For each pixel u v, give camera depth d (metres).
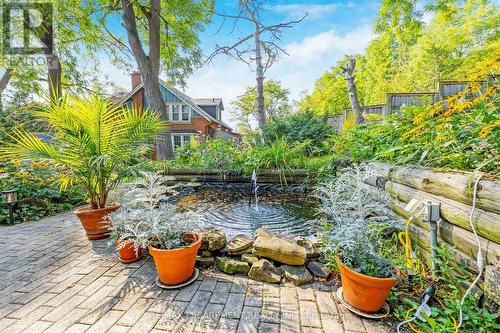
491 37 10.17
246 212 3.30
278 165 5.17
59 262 1.95
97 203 2.52
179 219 1.80
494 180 1.26
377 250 1.56
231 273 1.78
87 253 2.11
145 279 1.71
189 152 6.16
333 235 1.58
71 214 3.33
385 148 2.99
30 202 3.29
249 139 7.40
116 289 1.59
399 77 12.81
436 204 1.53
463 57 10.53
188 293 1.56
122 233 1.95
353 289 1.36
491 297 1.17
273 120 7.66
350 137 4.52
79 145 2.28
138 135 2.66
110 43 8.07
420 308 1.26
